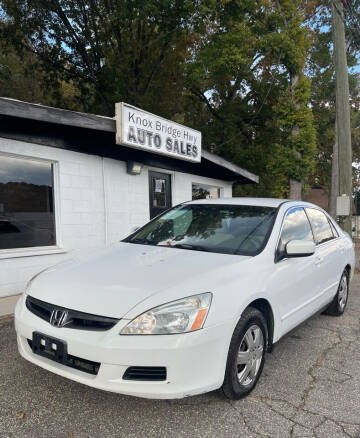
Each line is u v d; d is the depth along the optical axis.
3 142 5.52
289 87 14.74
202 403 2.89
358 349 4.13
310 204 4.89
